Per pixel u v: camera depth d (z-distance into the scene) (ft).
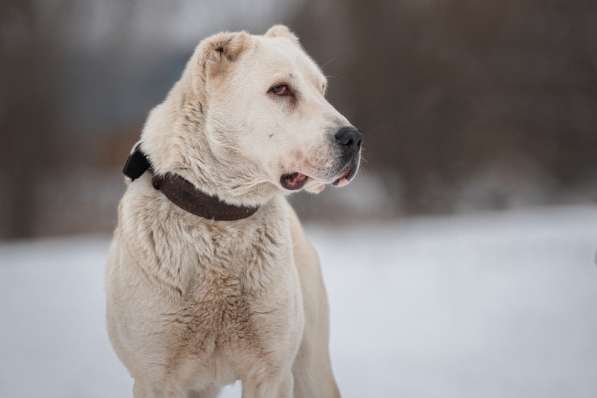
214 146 14.35
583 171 85.81
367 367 24.18
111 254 15.37
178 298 14.26
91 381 23.63
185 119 14.61
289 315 14.89
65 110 111.45
